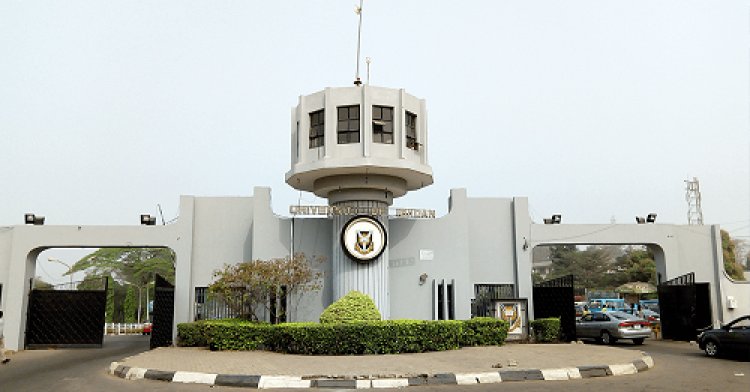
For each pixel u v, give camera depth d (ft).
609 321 80.38
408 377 41.19
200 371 44.60
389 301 76.43
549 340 72.74
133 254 204.64
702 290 84.94
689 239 85.66
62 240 77.87
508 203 84.12
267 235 76.74
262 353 58.39
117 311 203.31
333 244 73.77
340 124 69.87
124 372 47.67
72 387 42.09
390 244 78.02
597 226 84.43
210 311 77.92
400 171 70.44
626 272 237.45
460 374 42.14
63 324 79.82
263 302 70.85
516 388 38.99
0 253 77.51
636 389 38.22
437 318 76.69
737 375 45.24
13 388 42.09
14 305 76.33
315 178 73.87
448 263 78.48
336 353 54.95
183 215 78.95
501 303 74.02
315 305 75.56
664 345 77.00
